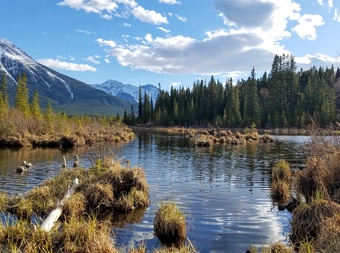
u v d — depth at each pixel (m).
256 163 20.77
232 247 7.25
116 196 10.70
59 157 22.64
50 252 6.40
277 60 89.38
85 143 33.81
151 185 13.68
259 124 77.56
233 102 84.88
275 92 85.25
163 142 38.34
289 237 7.85
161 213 8.25
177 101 112.44
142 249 6.59
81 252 6.30
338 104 75.88
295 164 20.16
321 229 6.75
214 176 16.06
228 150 29.17
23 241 6.85
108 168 12.46
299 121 73.50
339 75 111.56
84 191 10.39
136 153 26.36
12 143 30.12
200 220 9.08
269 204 10.83
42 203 9.75
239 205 10.67
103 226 7.93
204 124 90.56
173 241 7.56
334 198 9.05
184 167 18.97
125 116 103.62
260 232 8.20
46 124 39.59
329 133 11.83
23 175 15.44
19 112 43.25
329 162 10.53
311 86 88.19
